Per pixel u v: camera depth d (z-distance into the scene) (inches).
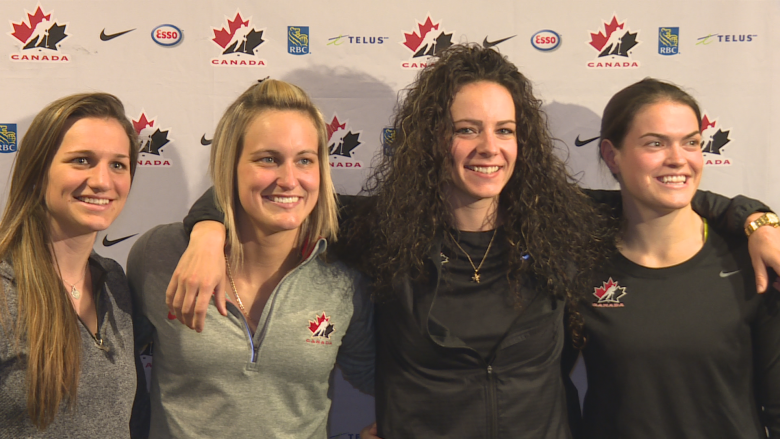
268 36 69.3
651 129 52.6
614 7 69.9
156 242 52.0
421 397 49.7
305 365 48.5
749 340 52.7
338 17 69.6
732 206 55.1
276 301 48.7
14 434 41.0
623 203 57.9
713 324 52.0
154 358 51.1
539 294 52.1
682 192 52.4
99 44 68.1
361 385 59.0
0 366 40.2
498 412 49.3
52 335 41.5
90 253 49.0
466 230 53.7
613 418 54.1
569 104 70.9
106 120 44.9
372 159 71.1
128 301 50.3
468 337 49.7
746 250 54.4
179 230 52.6
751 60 69.6
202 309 42.3
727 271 53.7
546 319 50.9
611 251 57.1
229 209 48.8
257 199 46.6
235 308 48.0
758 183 70.4
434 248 51.4
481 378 49.5
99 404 44.0
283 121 46.5
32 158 43.1
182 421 47.9
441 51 56.7
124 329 48.3
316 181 48.2
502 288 52.1
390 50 70.0
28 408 40.5
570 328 56.2
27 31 67.4
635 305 53.9
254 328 49.6
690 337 51.8
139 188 69.8
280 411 48.6
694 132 52.6
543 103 70.8
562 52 70.4
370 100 70.4
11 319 40.7
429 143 52.4
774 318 51.7
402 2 69.6
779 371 51.9
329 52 69.8
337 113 70.4
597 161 71.5
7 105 67.9
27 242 42.8
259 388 47.8
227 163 48.1
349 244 54.1
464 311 50.9
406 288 50.4
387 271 51.2
